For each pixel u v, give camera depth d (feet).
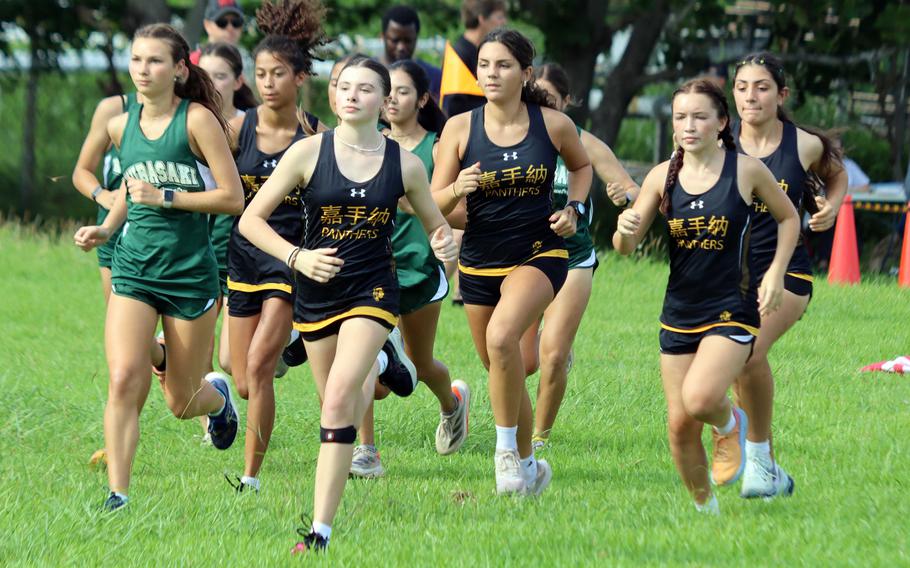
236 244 72.90
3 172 282.15
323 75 275.39
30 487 66.54
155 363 70.64
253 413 68.95
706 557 52.37
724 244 60.13
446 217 69.21
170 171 63.82
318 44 79.25
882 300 140.26
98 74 296.30
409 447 81.35
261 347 69.72
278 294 70.74
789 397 91.66
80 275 160.45
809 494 65.05
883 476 68.13
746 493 64.18
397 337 66.74
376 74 57.52
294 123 73.92
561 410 88.99
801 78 225.97
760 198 61.87
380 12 249.96
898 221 190.29
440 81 116.47
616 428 84.38
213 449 80.48
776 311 67.21
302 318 58.90
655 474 71.56
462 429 78.13
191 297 64.39
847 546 53.52
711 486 64.18
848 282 156.56
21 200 270.26
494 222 65.92
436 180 67.51
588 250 79.15
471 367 104.94
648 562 51.42
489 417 86.22
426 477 72.49
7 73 277.23
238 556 52.47
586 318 130.21
